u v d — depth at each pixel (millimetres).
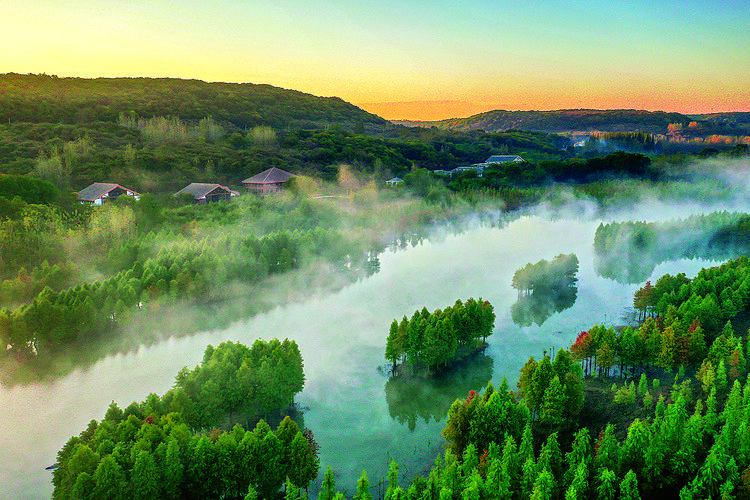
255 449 72938
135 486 66375
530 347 125938
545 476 62594
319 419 97188
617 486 64938
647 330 108812
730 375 92125
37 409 99812
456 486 66062
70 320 124438
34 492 77312
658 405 81750
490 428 79312
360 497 66312
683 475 68062
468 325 119500
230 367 91750
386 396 105500
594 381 104562
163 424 76500
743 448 66125
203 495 71312
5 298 138875
